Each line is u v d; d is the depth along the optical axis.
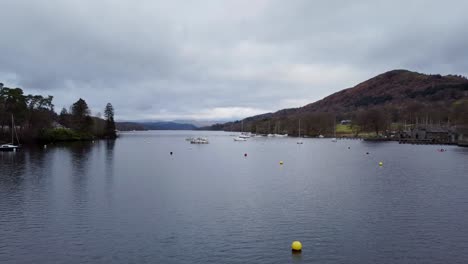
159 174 71.69
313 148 155.75
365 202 46.25
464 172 72.56
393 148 147.62
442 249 30.45
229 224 37.16
